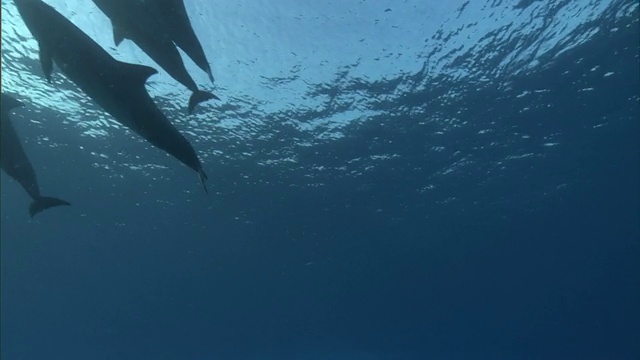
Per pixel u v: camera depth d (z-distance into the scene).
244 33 10.93
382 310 37.78
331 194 20.36
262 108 14.49
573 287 38.59
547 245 29.42
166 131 2.96
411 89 14.23
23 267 27.62
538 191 22.20
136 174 18.33
